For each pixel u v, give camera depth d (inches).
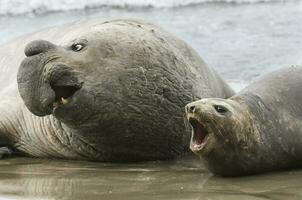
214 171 959.0
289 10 2536.9
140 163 1083.9
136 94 1047.6
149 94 1057.5
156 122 1066.1
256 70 1643.7
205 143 927.7
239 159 949.2
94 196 877.2
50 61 1010.1
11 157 1182.3
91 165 1081.4
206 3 2881.4
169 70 1088.8
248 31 2123.5
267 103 1002.1
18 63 1339.8
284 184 914.1
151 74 1064.2
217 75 1291.8
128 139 1063.0
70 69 1013.2
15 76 1305.4
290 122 999.6
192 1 2901.1
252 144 956.6
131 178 973.8
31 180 978.7
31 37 1384.1
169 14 2632.9
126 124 1049.5
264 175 968.9
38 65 1007.0
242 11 2583.7
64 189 917.2
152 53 1079.0
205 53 1850.4
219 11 2623.0
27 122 1176.8
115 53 1049.5
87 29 1138.7
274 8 2618.1
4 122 1202.0
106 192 895.7
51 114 1054.4
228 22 2316.7
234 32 2119.8
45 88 997.8
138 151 1080.8
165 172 1010.1
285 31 2090.3
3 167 1086.4
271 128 981.8
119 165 1074.1
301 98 1028.5
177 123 1084.5
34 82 1002.1
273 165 983.0
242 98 993.5
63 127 1103.6
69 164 1098.1
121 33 1074.1
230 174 959.0
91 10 2906.0
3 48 1430.9
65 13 2854.3
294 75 1059.9
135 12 2770.7
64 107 1016.9
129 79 1045.2
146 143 1074.1
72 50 1046.4
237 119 941.2
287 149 987.3
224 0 2893.7
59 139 1125.1
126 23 1120.8
